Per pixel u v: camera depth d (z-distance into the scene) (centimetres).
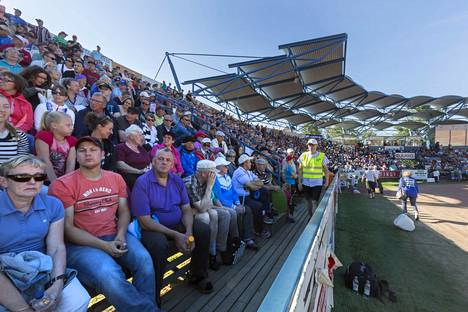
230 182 457
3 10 797
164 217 292
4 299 153
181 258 329
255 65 1536
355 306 407
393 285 477
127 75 1327
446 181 2544
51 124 278
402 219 822
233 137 1073
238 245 395
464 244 690
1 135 261
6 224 177
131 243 235
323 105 2775
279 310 106
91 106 412
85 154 225
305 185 626
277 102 2358
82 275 202
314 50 1339
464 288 470
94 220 229
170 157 289
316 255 211
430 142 4303
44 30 1064
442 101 3231
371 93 2762
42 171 186
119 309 193
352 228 817
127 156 369
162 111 782
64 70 682
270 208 577
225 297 301
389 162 3197
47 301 161
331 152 3406
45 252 197
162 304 281
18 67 498
